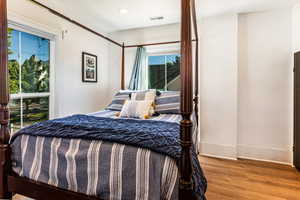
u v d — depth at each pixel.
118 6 2.57
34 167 1.41
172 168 1.06
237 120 2.97
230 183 2.10
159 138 1.22
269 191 1.93
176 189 1.04
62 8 2.60
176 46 3.37
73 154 1.29
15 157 1.48
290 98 2.70
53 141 1.38
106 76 3.86
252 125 2.91
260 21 2.81
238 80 2.96
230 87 2.90
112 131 1.38
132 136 1.26
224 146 2.95
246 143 2.95
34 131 1.49
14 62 2.22
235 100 2.88
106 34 3.82
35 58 2.48
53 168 1.35
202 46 3.05
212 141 3.03
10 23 2.07
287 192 1.92
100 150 1.23
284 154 2.74
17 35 2.24
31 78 2.44
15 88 2.24
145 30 3.56
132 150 1.16
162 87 3.58
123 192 1.16
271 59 2.78
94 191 1.22
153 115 2.53
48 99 2.69
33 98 2.48
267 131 2.84
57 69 2.70
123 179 1.16
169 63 3.52
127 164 1.15
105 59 3.81
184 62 0.99
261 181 2.15
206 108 3.05
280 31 2.72
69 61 2.92
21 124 2.33
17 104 2.27
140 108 2.41
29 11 2.25
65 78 2.85
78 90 3.12
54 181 1.35
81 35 3.17
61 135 1.38
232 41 2.86
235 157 2.90
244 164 2.67
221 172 2.39
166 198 1.06
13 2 2.06
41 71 2.57
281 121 2.76
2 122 1.44
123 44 3.50
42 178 1.38
